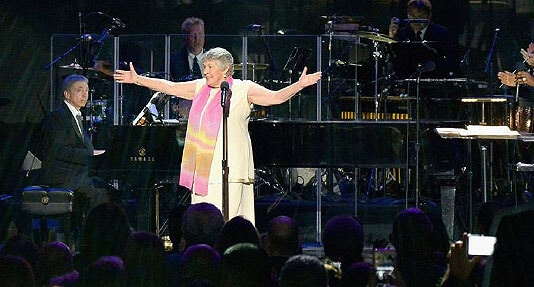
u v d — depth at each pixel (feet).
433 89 135.54
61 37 148.46
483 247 66.44
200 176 108.27
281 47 150.92
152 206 117.70
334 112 142.92
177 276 72.84
